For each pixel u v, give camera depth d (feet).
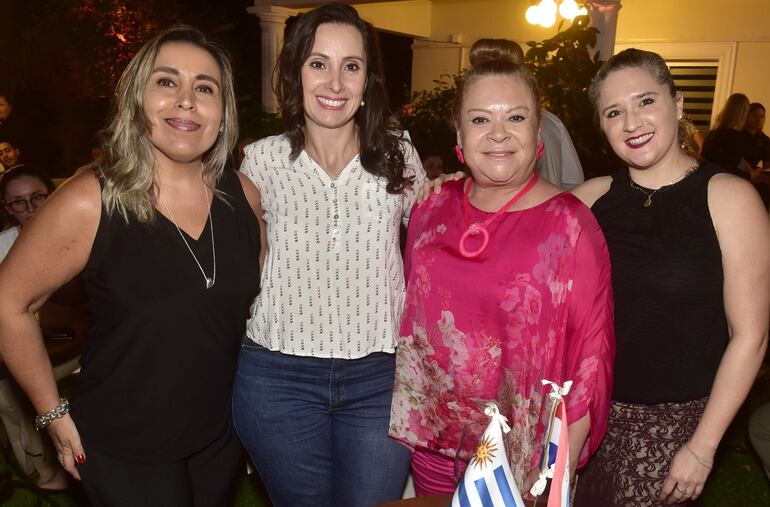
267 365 7.04
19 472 10.57
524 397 6.16
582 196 6.98
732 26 26.76
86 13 27.68
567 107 15.03
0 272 5.71
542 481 4.18
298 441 7.13
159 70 5.84
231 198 6.53
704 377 6.24
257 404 7.07
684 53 27.71
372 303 6.95
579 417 5.93
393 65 41.42
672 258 6.05
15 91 25.46
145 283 5.84
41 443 10.41
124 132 5.81
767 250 5.79
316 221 6.85
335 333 6.88
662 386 6.23
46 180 10.40
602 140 14.82
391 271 7.06
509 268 6.09
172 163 6.14
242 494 10.84
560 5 23.20
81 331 9.83
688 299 6.05
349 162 6.96
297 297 6.86
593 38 15.53
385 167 6.89
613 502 6.59
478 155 6.03
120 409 5.99
